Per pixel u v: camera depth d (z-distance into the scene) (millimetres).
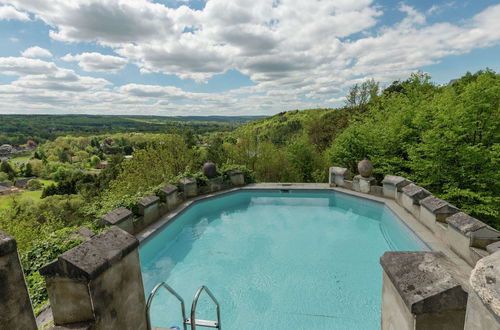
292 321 5137
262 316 5293
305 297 5789
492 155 10445
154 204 8461
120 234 2842
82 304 2348
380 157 14102
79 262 2283
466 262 5395
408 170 14141
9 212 19359
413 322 1888
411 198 8289
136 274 2928
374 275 6484
